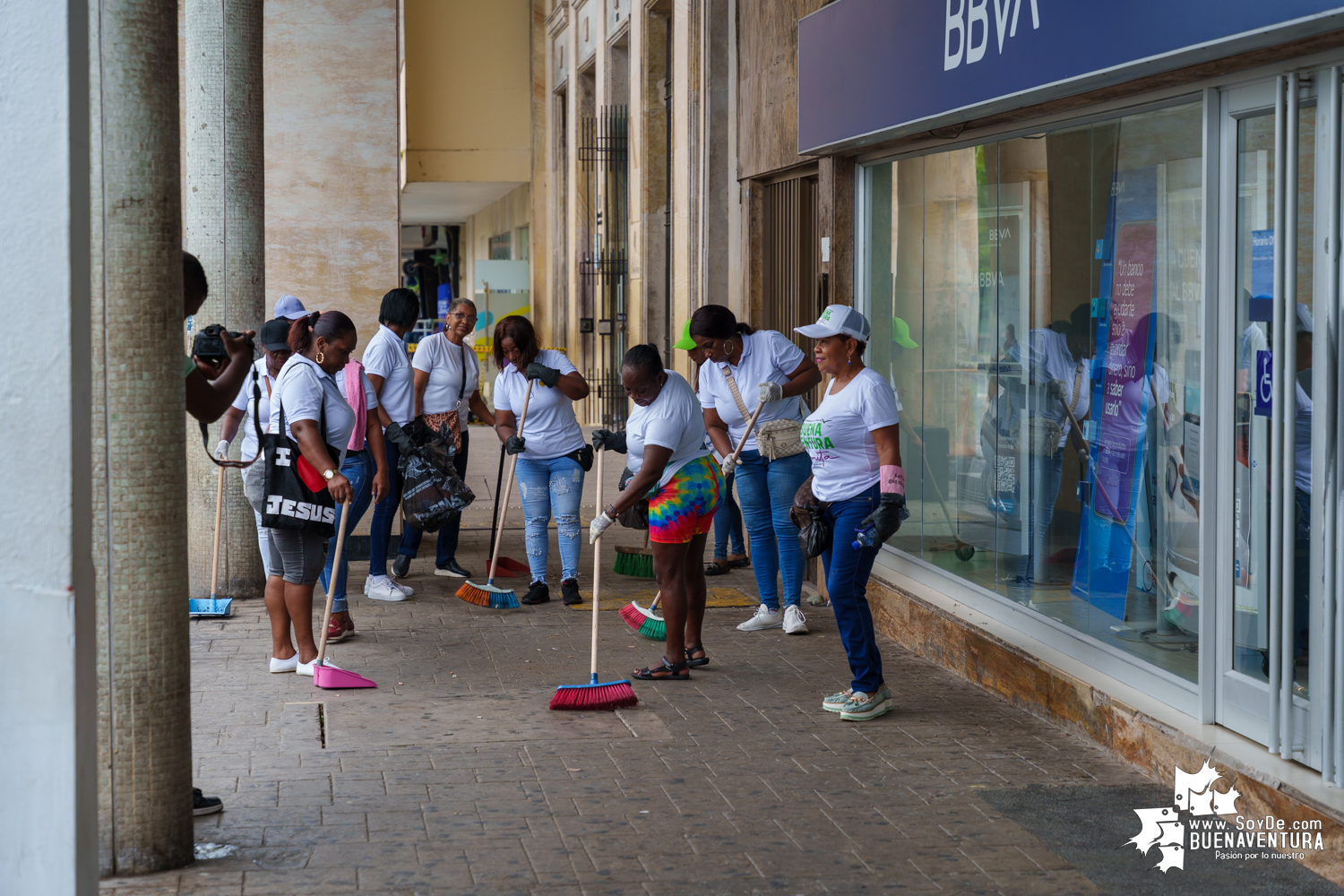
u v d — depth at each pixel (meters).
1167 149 5.11
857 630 5.54
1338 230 4.04
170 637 3.87
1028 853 4.09
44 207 2.71
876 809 4.48
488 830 4.26
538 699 5.91
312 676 6.30
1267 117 4.46
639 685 6.17
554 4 20.97
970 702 5.88
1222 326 4.67
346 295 10.02
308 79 9.91
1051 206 5.97
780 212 9.13
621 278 17.34
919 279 7.33
